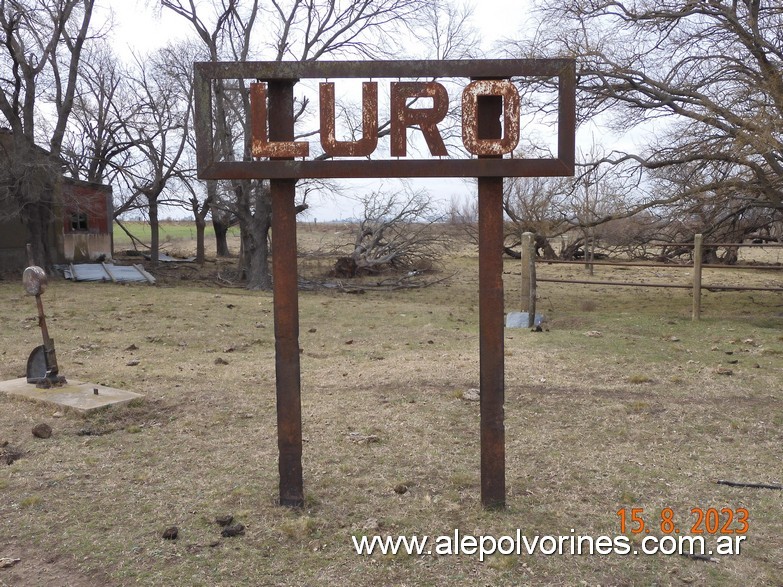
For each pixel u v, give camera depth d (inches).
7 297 594.2
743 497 172.2
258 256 834.2
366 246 1009.5
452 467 191.5
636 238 663.8
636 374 296.0
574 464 194.5
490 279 153.6
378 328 449.7
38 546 145.4
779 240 597.9
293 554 141.6
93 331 423.5
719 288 463.5
